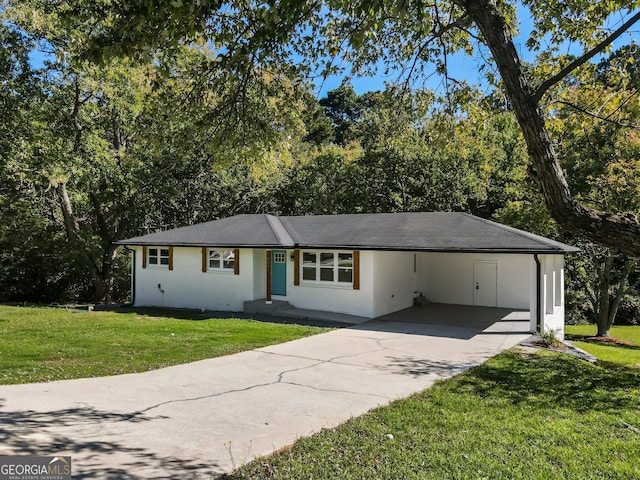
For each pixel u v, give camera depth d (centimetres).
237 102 684
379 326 1404
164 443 500
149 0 432
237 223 1980
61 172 2012
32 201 2514
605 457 498
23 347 1009
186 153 735
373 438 532
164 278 1948
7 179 2192
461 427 577
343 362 927
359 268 1580
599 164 1805
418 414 619
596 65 682
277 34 518
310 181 2989
